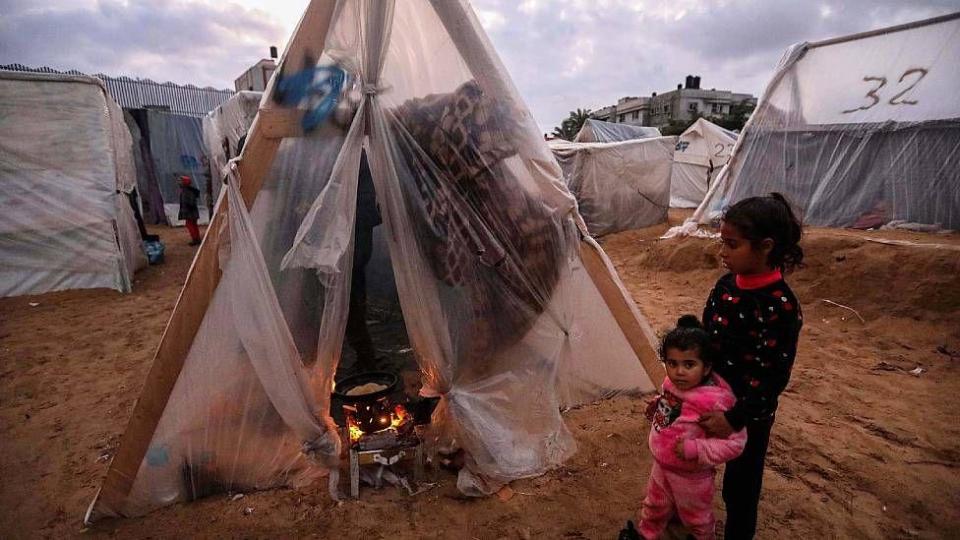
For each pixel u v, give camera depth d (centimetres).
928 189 779
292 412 277
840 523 267
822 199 885
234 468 295
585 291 354
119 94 1509
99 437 370
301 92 270
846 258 636
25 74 667
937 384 421
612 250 1110
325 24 264
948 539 255
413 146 279
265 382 274
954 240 681
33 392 442
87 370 487
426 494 292
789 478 303
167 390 275
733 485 220
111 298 727
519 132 302
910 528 263
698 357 203
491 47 292
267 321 269
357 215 328
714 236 853
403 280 289
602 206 1271
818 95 935
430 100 289
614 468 313
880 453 325
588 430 352
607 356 379
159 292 764
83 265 750
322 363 287
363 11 265
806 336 540
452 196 288
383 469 303
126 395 436
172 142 1434
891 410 380
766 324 187
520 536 261
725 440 198
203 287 270
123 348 542
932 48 823
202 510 284
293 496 292
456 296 295
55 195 715
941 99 782
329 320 281
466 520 272
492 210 297
